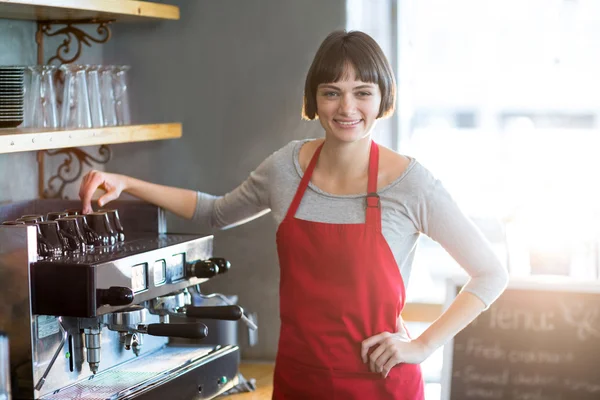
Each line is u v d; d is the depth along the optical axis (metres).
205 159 2.89
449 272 3.73
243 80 2.83
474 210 3.84
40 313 1.72
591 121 3.96
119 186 2.10
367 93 1.71
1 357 1.64
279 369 1.81
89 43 2.75
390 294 1.73
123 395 1.82
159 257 1.95
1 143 1.89
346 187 1.78
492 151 4.06
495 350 1.93
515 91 4.05
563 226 2.67
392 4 2.95
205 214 2.13
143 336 2.15
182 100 2.89
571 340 1.90
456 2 4.06
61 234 1.87
